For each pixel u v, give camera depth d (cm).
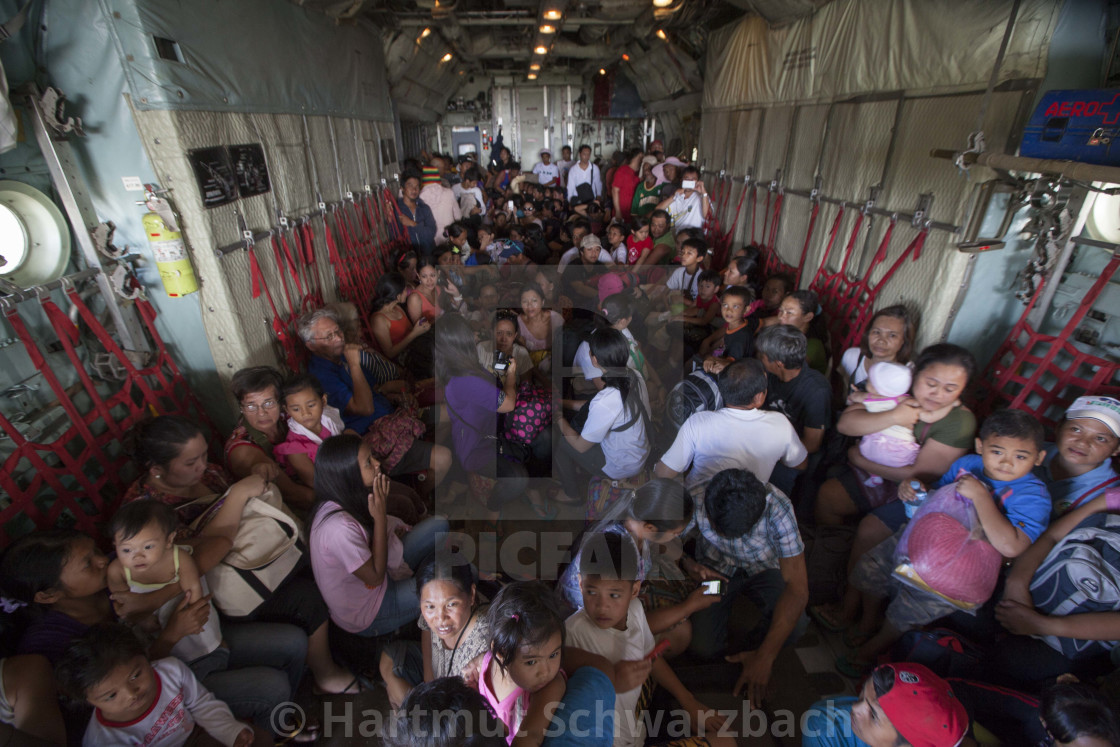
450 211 632
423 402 339
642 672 151
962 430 220
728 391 219
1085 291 221
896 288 299
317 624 200
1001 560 183
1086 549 165
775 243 478
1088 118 182
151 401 228
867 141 334
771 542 199
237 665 182
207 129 244
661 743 164
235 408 264
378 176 571
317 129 395
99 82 205
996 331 266
